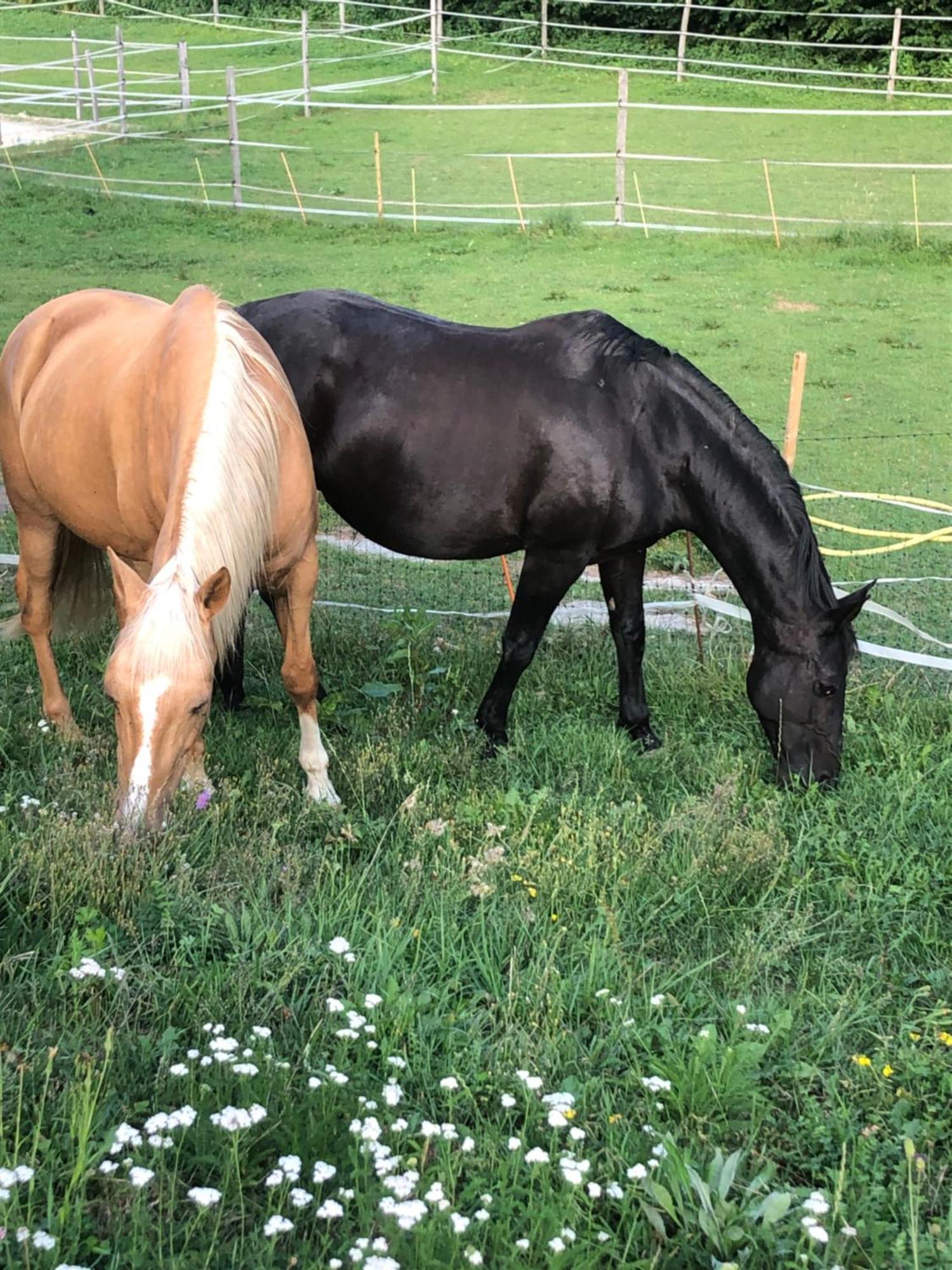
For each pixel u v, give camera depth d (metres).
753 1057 3.02
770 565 4.63
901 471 9.59
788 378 11.83
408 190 19.80
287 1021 3.17
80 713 5.04
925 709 5.44
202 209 18.86
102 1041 2.97
